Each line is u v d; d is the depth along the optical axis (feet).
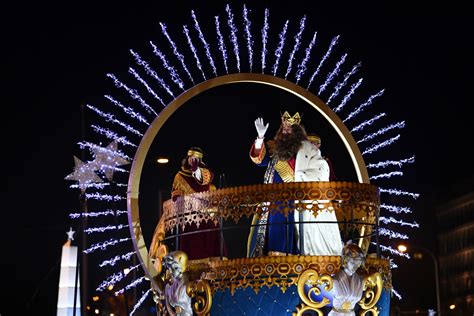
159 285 50.14
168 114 51.03
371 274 44.78
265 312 44.27
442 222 196.54
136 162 50.90
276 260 44.39
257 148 52.47
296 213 48.16
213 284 45.75
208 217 46.85
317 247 47.85
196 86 50.85
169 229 51.21
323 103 52.47
